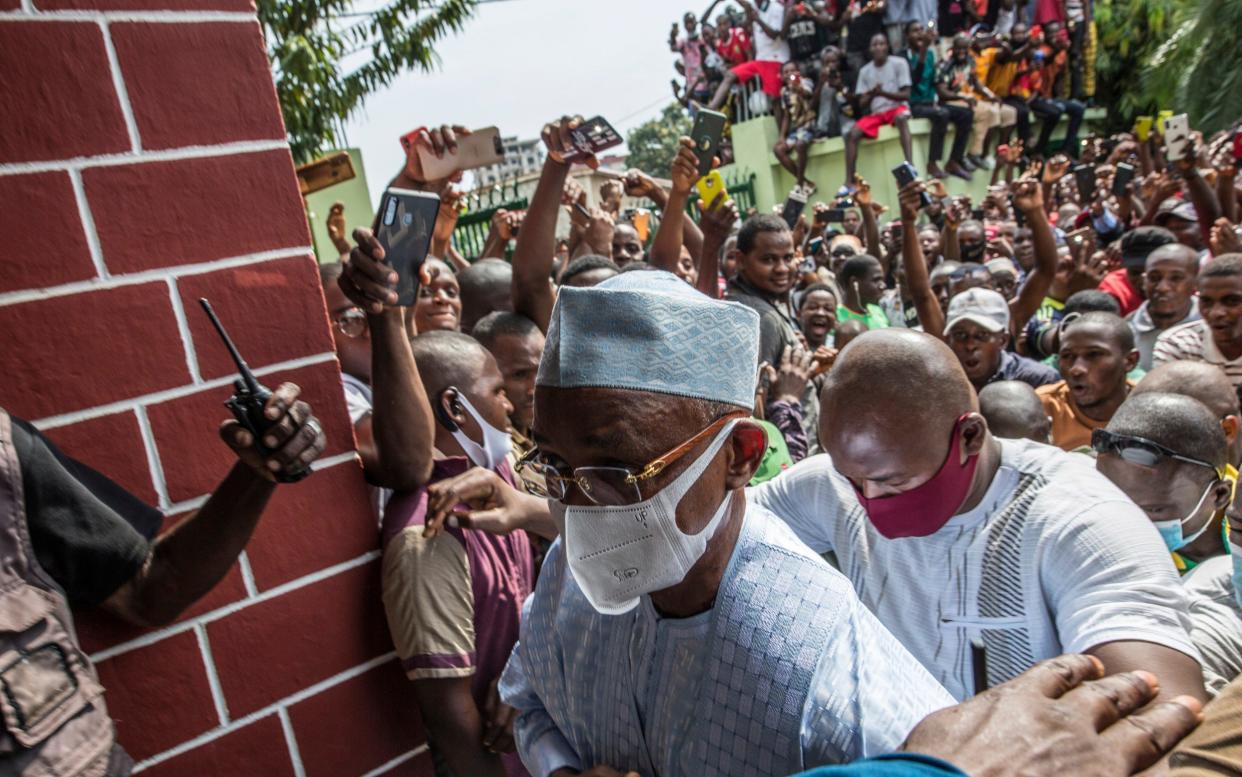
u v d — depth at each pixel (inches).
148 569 59.3
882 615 70.5
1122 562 59.7
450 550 71.5
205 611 64.6
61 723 51.5
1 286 57.7
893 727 42.2
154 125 62.0
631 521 43.7
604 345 42.5
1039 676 42.1
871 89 524.7
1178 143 244.2
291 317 67.6
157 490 62.9
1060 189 481.7
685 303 43.5
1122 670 54.4
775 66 556.1
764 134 556.4
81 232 59.9
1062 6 649.6
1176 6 507.2
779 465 121.0
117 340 61.3
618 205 203.8
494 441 86.8
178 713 63.7
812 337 201.0
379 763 72.3
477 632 74.3
